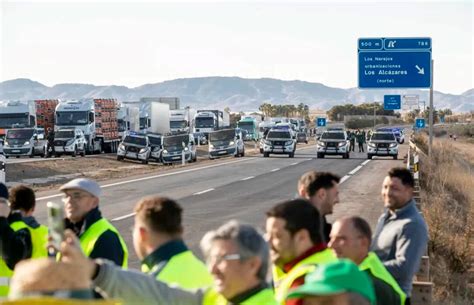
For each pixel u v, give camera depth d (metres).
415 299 11.28
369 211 29.02
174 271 6.34
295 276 6.40
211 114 116.81
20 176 52.62
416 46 49.44
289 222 6.47
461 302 17.75
